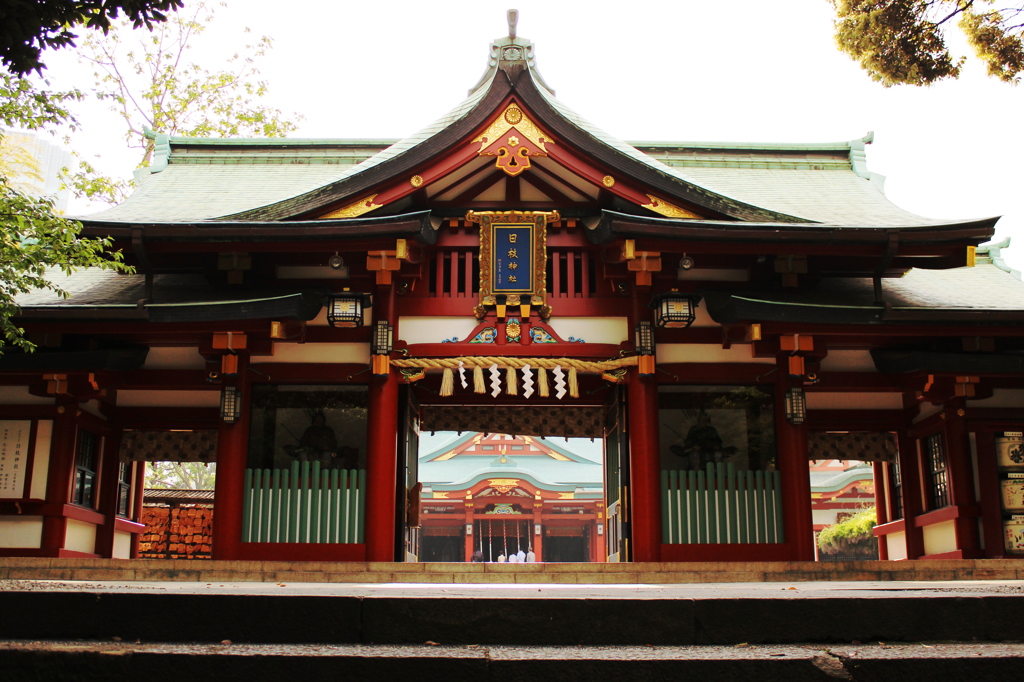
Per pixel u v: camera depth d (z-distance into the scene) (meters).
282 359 16.45
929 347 17.22
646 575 12.96
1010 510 17.16
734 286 17.27
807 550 15.76
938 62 15.87
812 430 19.31
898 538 20.05
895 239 15.91
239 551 15.58
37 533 16.27
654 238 15.98
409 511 16.92
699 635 5.84
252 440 16.36
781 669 5.09
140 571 12.84
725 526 16.00
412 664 5.03
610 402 17.91
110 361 15.97
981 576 13.47
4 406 16.56
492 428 21.73
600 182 16.59
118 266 14.30
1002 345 17.52
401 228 15.70
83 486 17.77
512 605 5.80
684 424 16.69
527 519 44.84
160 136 22.42
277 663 5.00
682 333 16.72
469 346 16.64
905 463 19.20
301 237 15.89
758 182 21.70
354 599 5.79
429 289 17.16
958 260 16.70
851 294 17.52
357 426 16.47
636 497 15.89
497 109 16.66
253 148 22.80
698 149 22.70
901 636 5.93
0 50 8.65
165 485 42.72
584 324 16.88
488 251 16.86
